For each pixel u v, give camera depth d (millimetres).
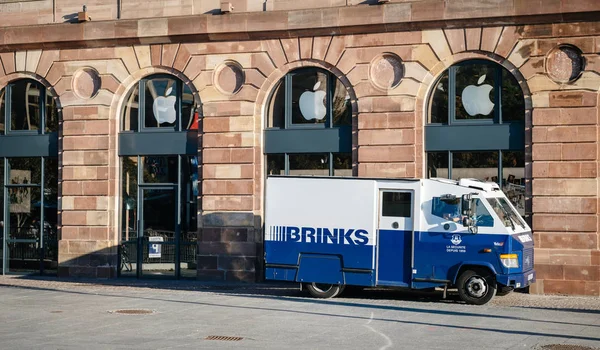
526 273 20578
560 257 22453
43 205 28125
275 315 18000
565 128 22625
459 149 23750
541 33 22922
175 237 26641
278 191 21594
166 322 16844
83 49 27391
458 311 18828
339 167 25062
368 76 24500
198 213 26203
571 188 22500
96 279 26750
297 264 21344
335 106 25172
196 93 26375
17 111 28406
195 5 26406
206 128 26078
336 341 14609
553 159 22672
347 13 24516
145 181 27094
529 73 23000
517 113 23359
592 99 22484
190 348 13734
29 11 28047
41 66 27828
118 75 27047
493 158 23547
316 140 25234
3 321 17016
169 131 26750
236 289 23766
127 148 27109
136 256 27031
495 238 19953
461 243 20188
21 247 28344
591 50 22500
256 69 25703
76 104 27375
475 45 23516
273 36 25531
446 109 24047
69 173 27344
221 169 25859
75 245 27250
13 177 28531
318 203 21250
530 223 22875
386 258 20750
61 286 24656
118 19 26875
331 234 21109
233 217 25703
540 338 15102
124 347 13797
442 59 23859
